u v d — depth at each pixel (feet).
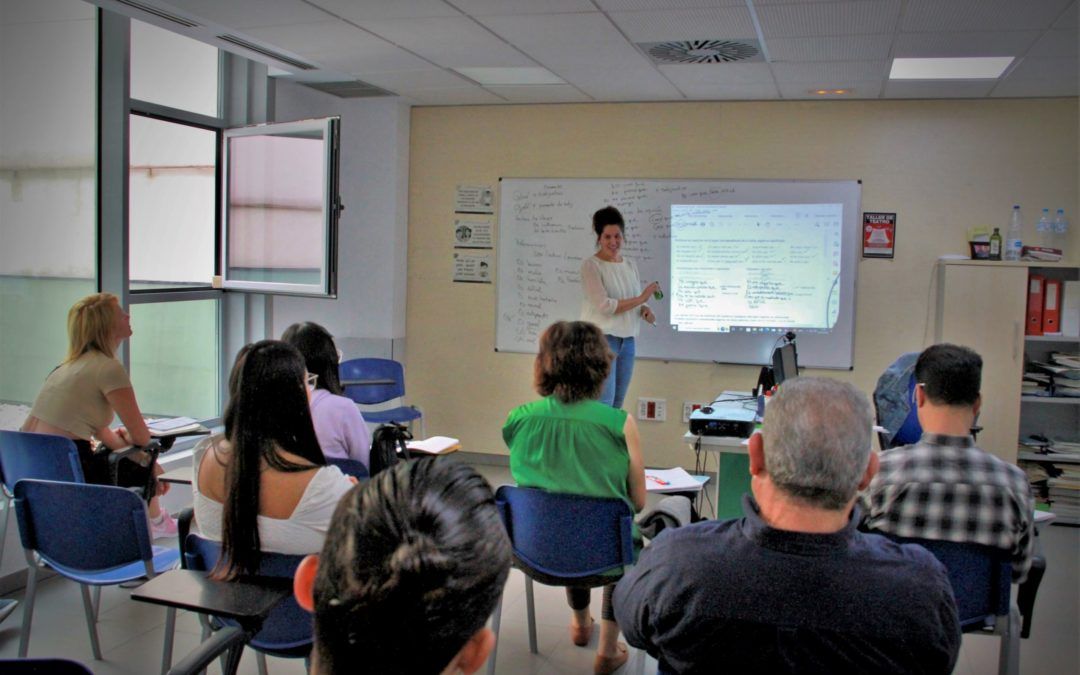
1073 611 12.60
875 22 12.35
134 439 11.51
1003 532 7.04
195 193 17.54
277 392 6.64
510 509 9.27
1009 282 16.79
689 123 18.88
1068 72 15.06
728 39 13.52
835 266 18.28
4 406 13.28
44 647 10.45
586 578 9.08
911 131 17.80
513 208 19.97
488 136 20.04
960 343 17.10
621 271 18.37
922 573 4.27
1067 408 17.63
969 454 7.09
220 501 6.95
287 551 6.57
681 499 9.77
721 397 15.11
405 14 12.63
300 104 19.08
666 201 19.03
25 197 13.48
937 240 17.81
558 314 19.85
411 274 20.72
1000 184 17.48
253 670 9.94
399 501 2.33
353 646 2.19
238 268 17.87
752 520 4.41
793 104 18.33
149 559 8.44
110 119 14.66
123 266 14.90
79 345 11.51
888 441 13.00
